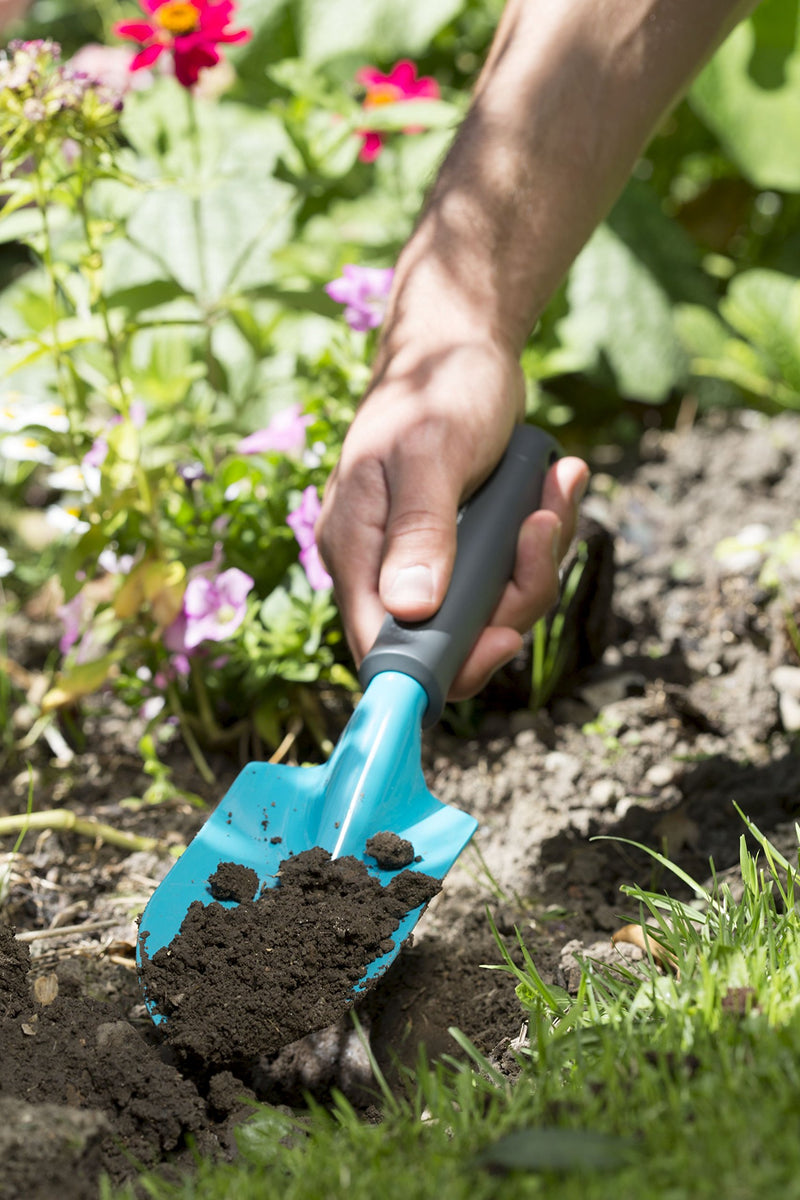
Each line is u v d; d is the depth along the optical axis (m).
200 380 2.68
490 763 1.92
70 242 2.29
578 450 2.98
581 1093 1.02
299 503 1.94
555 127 1.57
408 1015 1.37
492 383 1.52
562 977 1.39
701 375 3.04
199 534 1.96
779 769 1.81
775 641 2.12
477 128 1.61
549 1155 0.89
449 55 3.47
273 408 2.64
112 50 3.07
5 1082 1.16
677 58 1.58
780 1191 0.84
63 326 2.00
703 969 1.12
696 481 2.76
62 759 1.99
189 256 2.83
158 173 2.87
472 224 1.58
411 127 2.56
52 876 1.67
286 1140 1.12
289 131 2.55
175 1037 1.18
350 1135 1.05
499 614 1.60
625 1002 1.18
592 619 2.02
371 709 1.41
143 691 1.96
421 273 1.59
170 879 1.34
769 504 2.60
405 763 1.41
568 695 2.07
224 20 2.08
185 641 1.82
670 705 2.01
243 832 1.40
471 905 1.59
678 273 3.14
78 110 1.61
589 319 3.00
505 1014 1.35
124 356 2.27
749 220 3.46
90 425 2.46
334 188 3.00
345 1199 0.93
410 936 1.28
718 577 2.36
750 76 3.02
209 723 1.94
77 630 2.00
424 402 1.47
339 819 1.38
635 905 1.55
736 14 1.61
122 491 1.82
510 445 1.59
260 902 1.30
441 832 1.39
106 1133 1.09
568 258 1.64
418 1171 0.96
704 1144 0.90
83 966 1.47
